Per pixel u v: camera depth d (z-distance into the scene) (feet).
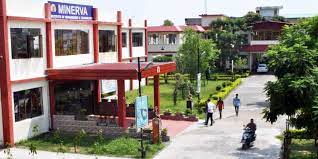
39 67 78.28
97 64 93.91
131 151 64.13
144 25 152.35
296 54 62.39
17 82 71.20
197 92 113.50
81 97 93.50
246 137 66.54
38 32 78.48
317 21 68.85
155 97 88.99
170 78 177.99
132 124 79.15
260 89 143.74
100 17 108.27
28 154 64.18
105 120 78.43
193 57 146.92
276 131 79.05
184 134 77.46
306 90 58.95
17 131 71.56
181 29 199.41
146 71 78.69
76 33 93.56
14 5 71.56
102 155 63.26
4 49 68.39
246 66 199.62
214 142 71.15
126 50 136.77
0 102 69.51
